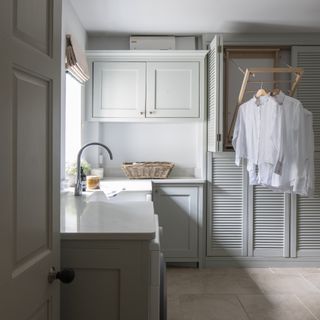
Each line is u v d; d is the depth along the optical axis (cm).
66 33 307
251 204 398
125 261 154
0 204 91
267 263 402
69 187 321
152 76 391
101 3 322
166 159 437
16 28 99
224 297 321
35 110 114
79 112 369
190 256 394
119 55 389
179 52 387
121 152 436
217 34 401
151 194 351
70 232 154
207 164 397
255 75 411
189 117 394
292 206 399
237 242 400
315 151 398
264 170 345
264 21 369
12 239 98
